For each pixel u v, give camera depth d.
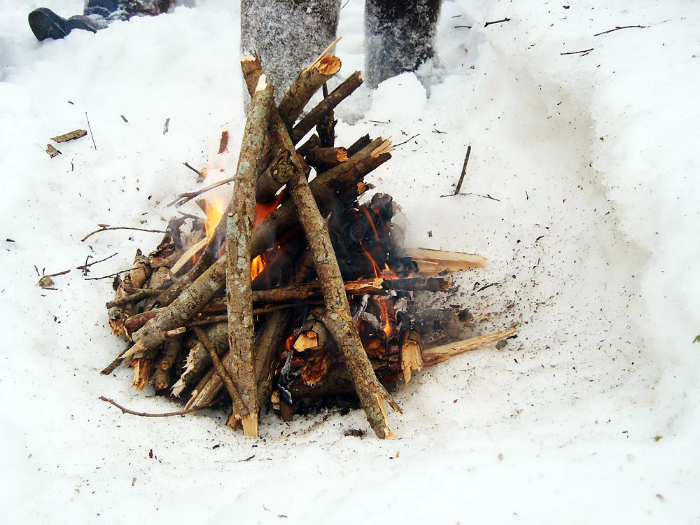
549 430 0.96
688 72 1.24
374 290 1.14
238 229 1.06
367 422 1.10
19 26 2.12
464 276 1.31
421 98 1.68
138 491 0.93
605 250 1.23
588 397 1.02
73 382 1.11
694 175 1.08
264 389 1.14
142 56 1.89
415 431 1.05
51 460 0.97
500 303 1.27
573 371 1.10
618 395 1.00
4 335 1.15
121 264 1.37
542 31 1.45
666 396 0.95
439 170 1.48
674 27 1.36
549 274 1.28
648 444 0.88
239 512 0.88
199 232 1.38
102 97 1.80
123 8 2.12
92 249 1.40
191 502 0.91
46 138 1.61
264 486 0.91
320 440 1.06
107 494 0.93
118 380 1.17
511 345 1.20
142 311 1.27
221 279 1.12
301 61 1.54
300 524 0.86
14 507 0.91
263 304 1.17
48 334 1.20
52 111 1.73
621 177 1.16
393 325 1.18
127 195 1.52
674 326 1.00
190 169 1.59
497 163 1.45
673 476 0.84
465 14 2.08
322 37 1.55
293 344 1.14
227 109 1.77
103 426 1.04
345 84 1.19
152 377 1.17
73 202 1.49
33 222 1.42
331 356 1.14
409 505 0.85
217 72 1.88
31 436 1.00
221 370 1.12
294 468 0.95
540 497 0.84
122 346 1.24
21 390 1.06
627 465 0.86
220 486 0.94
